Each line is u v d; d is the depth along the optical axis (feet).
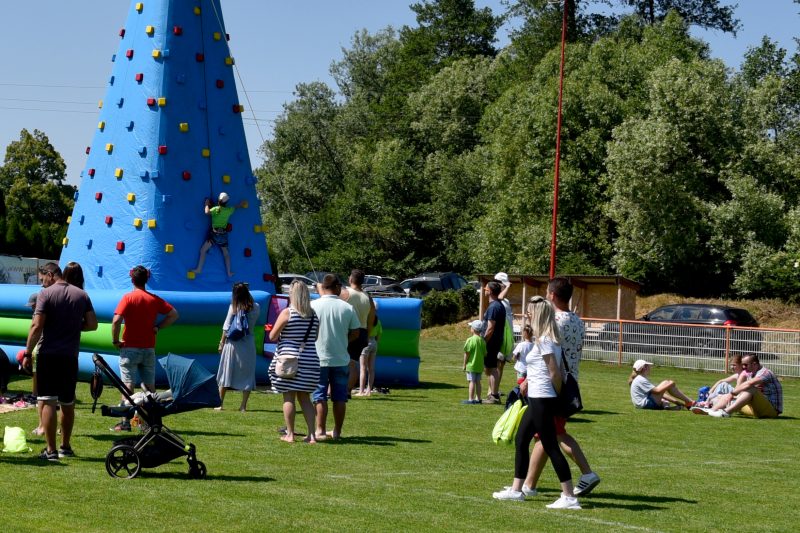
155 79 64.85
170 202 63.36
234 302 46.03
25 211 256.32
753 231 136.77
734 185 137.69
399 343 63.87
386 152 214.07
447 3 269.03
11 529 21.71
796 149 146.20
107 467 28.71
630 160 138.10
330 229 216.13
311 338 36.81
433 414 48.32
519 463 27.84
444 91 223.71
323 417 38.04
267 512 24.53
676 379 81.25
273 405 49.42
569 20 213.25
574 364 27.66
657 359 91.97
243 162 67.21
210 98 66.13
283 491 27.50
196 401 29.55
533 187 152.76
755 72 174.40
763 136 146.92
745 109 146.30
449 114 222.07
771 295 137.49
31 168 259.60
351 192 208.33
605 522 25.08
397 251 203.62
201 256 63.72
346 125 250.78
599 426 47.50
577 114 152.66
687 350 90.12
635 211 140.05
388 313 63.52
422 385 65.51
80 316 31.48
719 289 143.84
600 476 32.81
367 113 253.24
